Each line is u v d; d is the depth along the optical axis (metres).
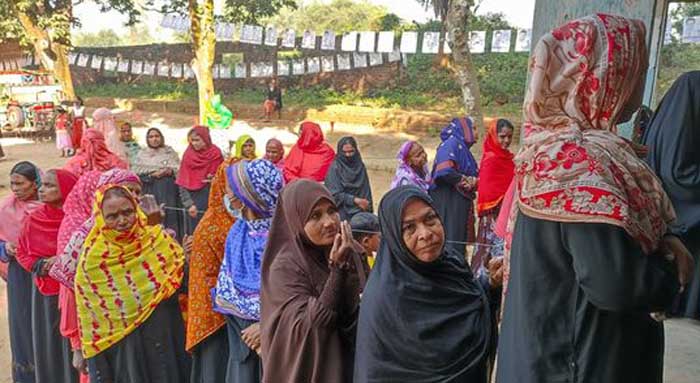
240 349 2.44
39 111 17.56
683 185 3.62
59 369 3.38
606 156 1.31
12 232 3.53
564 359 1.39
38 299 3.33
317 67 19.44
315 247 1.96
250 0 19.89
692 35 8.08
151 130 6.39
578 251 1.29
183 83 24.30
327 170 6.24
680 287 1.35
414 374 1.58
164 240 2.88
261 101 21.70
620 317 1.37
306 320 1.78
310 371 1.81
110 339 2.72
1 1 17.47
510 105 17.88
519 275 1.44
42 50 17.66
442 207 5.14
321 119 19.09
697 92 3.60
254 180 2.41
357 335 1.67
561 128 1.41
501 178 4.88
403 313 1.59
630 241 1.27
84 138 5.26
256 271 2.42
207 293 2.65
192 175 5.96
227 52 22.97
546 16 3.26
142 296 2.75
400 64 20.72
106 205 2.65
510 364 1.48
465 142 5.39
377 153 14.98
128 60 22.44
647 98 5.01
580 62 1.39
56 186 3.30
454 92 19.53
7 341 4.53
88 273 2.68
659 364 1.47
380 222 1.68
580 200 1.28
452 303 1.64
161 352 2.82
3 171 12.62
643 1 3.09
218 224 2.70
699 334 3.66
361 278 1.96
